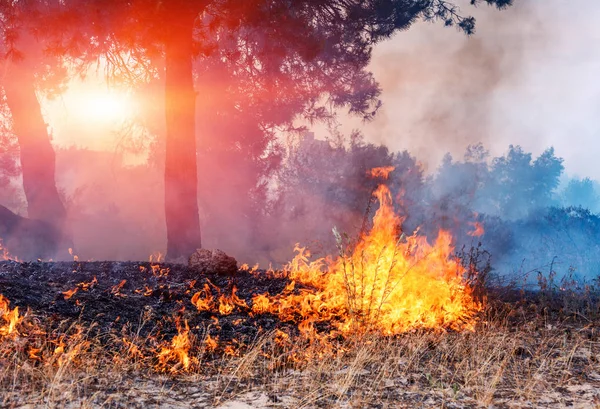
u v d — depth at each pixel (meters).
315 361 5.17
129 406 4.00
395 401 4.27
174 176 14.45
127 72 16.17
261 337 5.75
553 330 6.45
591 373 4.98
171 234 14.46
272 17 15.09
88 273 7.64
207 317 6.45
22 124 17.56
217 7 15.11
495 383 4.61
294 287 8.16
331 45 20.80
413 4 20.42
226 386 4.50
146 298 6.83
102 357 4.87
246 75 21.92
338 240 6.71
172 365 4.95
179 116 14.48
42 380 4.24
